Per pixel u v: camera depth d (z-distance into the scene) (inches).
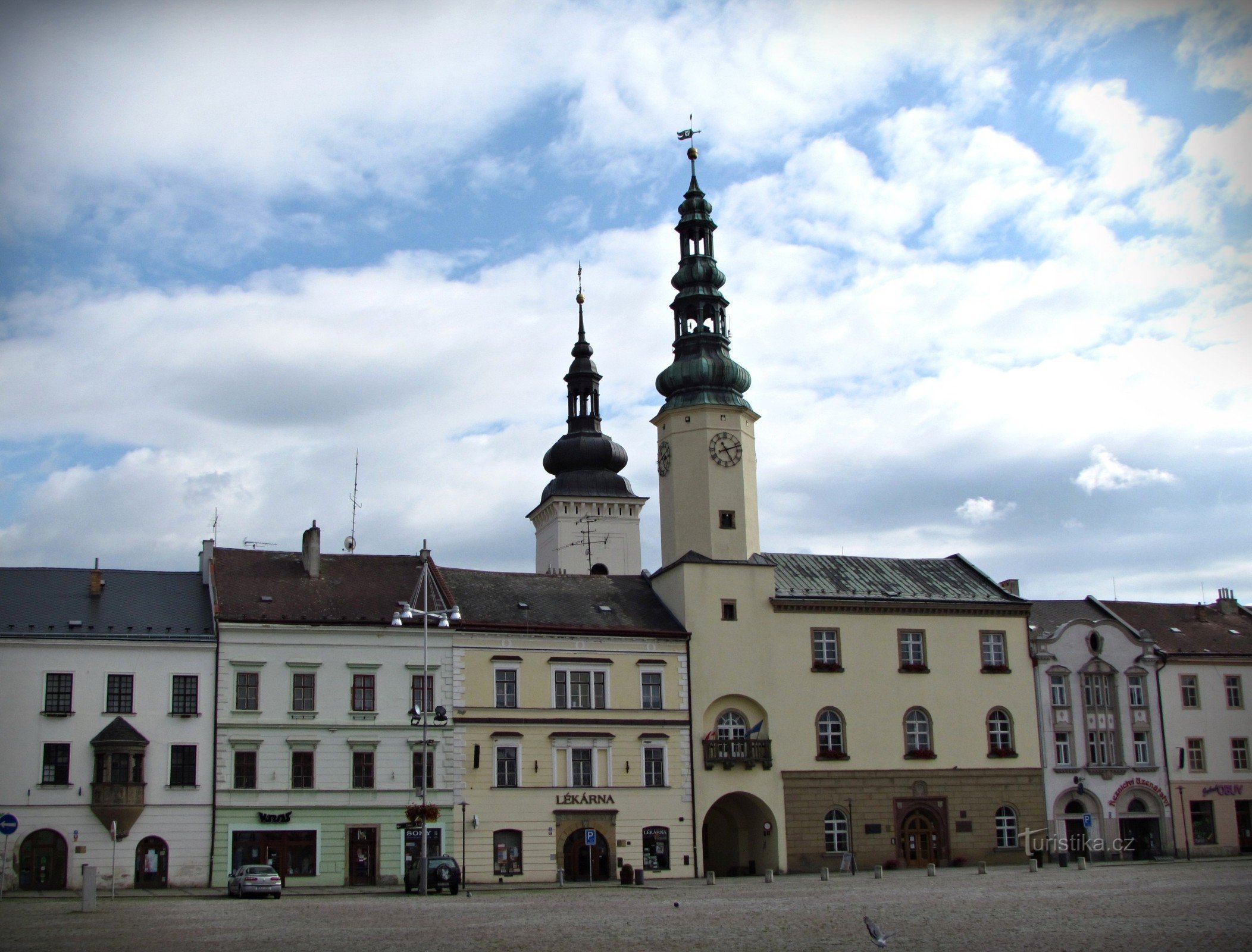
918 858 3250.5
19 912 1971.0
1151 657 3570.4
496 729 2955.2
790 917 1745.8
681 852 3048.7
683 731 3115.2
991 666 3403.1
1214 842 3548.2
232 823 2726.4
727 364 3491.6
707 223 3617.1
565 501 4808.1
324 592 2972.4
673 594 3257.9
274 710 2805.1
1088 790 3417.8
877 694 3294.8
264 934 1547.7
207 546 2984.7
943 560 3639.3
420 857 2581.2
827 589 3376.0
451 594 3070.9
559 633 3061.0
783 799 3164.4
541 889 2645.2
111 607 2817.4
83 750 2667.3
